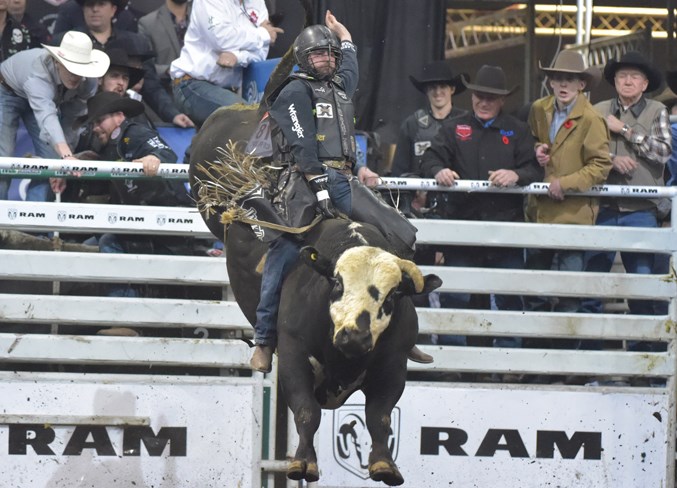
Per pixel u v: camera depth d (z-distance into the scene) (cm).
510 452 2944
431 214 3244
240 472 2853
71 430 2816
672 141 3397
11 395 2798
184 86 3366
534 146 3147
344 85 2502
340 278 2075
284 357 2231
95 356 2859
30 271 2836
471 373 3272
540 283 3008
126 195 3055
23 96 3269
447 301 3275
